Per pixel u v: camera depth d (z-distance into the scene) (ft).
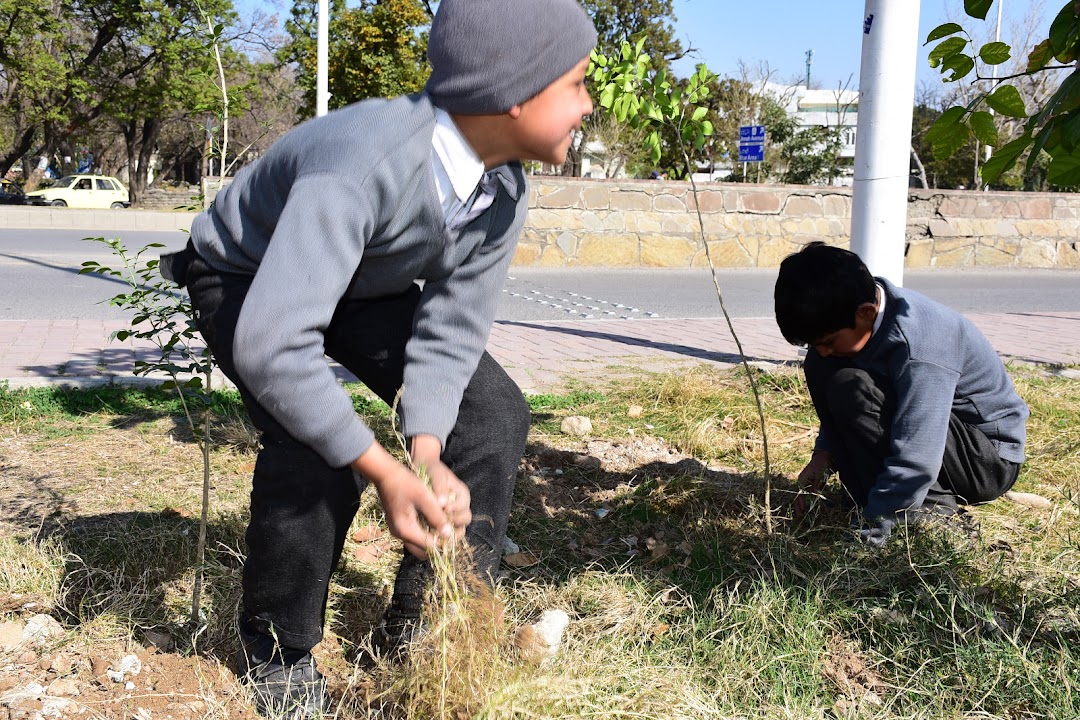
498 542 6.88
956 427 9.22
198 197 7.75
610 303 31.55
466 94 5.32
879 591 8.15
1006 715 6.39
